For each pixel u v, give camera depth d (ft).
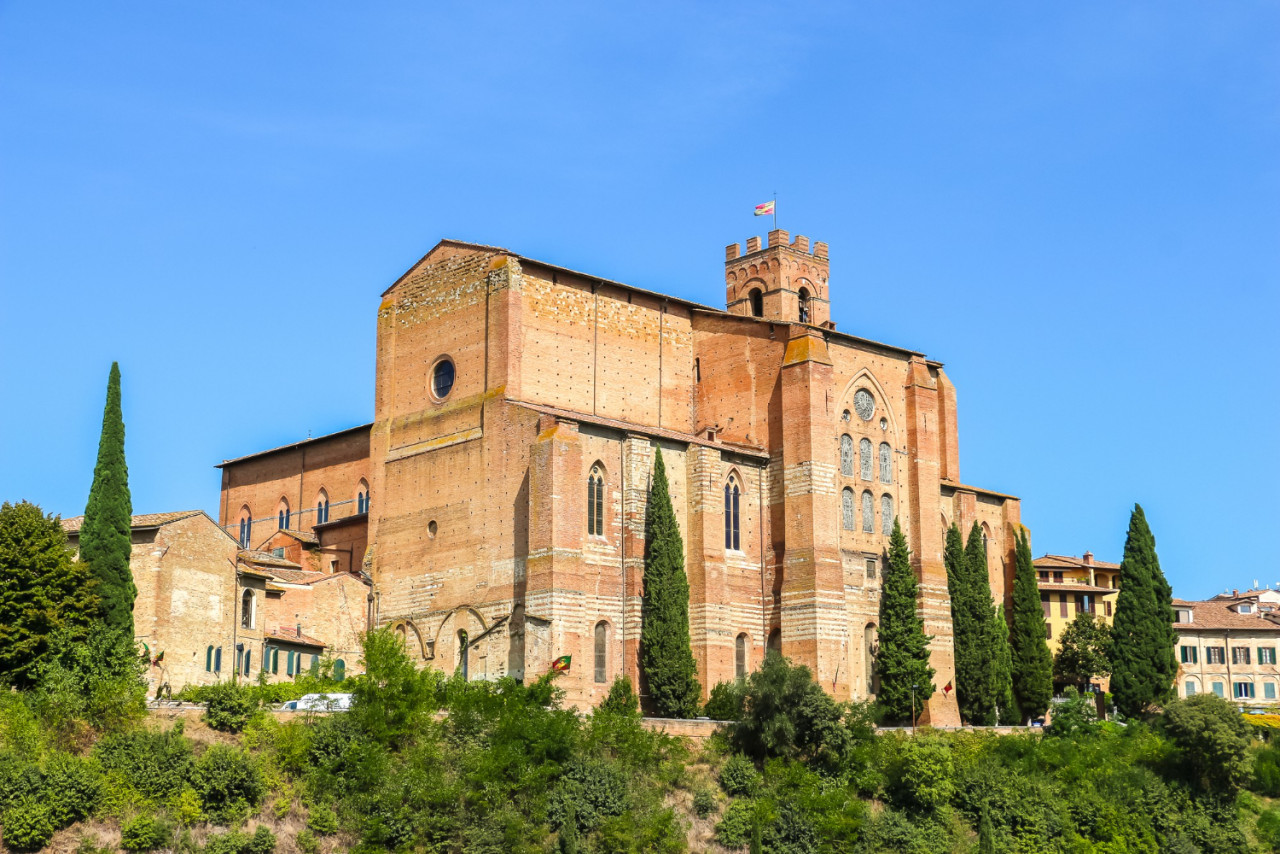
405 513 348.59
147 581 287.89
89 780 228.22
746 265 422.00
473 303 346.13
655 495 324.39
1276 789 351.46
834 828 284.20
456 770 260.01
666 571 320.50
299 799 245.24
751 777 290.56
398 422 358.23
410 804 251.39
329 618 334.65
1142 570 387.75
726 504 350.23
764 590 352.90
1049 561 488.44
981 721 367.66
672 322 374.22
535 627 307.58
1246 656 477.36
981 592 377.09
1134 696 379.14
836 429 365.20
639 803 271.28
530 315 341.82
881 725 345.51
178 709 250.16
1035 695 390.83
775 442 359.05
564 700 301.84
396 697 267.18
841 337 369.91
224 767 238.27
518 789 262.47
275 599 323.57
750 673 318.86
